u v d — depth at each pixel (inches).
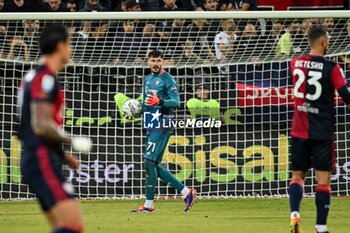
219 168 1558.8
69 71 1555.1
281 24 1561.3
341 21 1541.6
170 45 1567.4
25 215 1295.5
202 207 1407.5
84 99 1560.0
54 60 684.1
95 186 1551.4
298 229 988.6
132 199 1537.9
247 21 1572.3
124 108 1376.7
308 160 1008.2
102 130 1558.8
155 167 1343.5
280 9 1946.4
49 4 1771.7
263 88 1561.3
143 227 1146.7
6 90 1536.7
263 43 1561.3
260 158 1557.6
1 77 1533.0
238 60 1567.4
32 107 664.4
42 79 668.7
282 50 1553.9
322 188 995.9
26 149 677.3
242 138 1561.3
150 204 1347.2
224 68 1568.7
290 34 1552.7
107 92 1566.2
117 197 1556.3
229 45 1560.0
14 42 1542.8
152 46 1567.4
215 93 1566.2
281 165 1555.1
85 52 1555.1
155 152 1332.4
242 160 1558.8
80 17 1455.5
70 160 720.3
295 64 999.6
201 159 1556.3
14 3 1761.8
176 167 1555.1
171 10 1796.3
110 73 1579.7
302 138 991.0
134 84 1572.3
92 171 1551.4
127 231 1105.4
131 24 1567.4
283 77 1557.6
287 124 1555.1
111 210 1366.9
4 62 1536.7
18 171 1535.4
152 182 1343.5
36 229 1126.4
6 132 1531.7
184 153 1555.1
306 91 988.6
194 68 1574.8
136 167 1561.3
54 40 682.2
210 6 1801.2
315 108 984.9
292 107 1552.7
